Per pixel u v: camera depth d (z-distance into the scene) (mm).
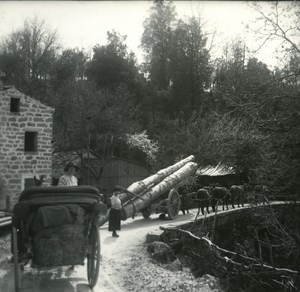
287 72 16859
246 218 22906
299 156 17141
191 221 17078
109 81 48312
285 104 16844
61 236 6715
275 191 18016
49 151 28094
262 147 17922
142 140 42000
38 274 8273
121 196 16297
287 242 16594
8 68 48562
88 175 36500
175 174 19484
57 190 7059
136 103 49438
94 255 7359
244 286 12523
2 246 11422
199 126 35562
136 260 10750
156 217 19672
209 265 12727
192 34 51188
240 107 17625
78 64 52062
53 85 47281
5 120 26016
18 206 6766
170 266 10594
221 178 31516
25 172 26766
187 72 51156
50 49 50719
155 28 55188
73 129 39312
